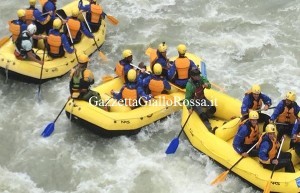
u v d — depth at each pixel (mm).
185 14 19703
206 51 17609
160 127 14180
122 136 13773
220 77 16359
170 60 15891
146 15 19672
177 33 18625
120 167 12953
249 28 18750
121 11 19953
